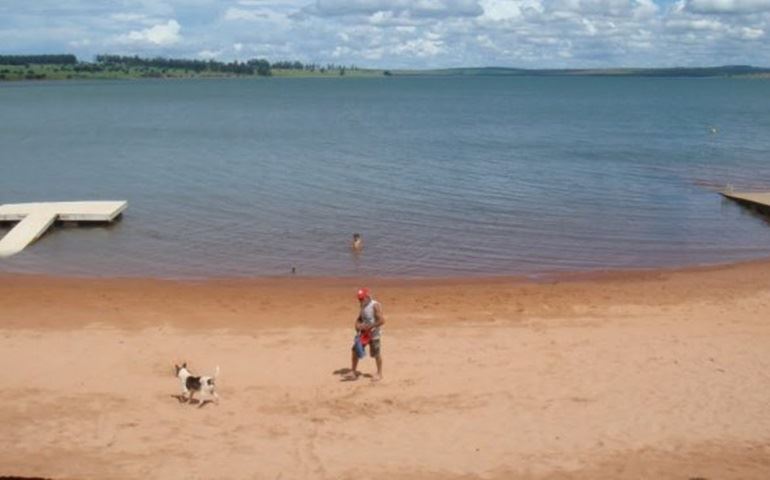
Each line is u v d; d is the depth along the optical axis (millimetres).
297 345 18453
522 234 32656
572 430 13727
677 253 29719
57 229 33000
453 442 13289
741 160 59000
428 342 18625
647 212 37562
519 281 25547
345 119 107688
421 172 51312
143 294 23469
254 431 13703
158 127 90312
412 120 106750
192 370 16688
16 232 30969
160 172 50844
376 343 15914
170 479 11938
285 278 25797
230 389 15633
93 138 75500
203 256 28766
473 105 154250
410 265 27625
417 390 15594
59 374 16344
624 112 130375
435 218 35750
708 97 199625
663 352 17812
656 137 80188
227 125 94312
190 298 23031
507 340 18781
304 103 157500
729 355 17578
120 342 18578
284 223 34531
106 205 35688
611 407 14711
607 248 30391
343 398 15203
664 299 23000
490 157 60750
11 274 25828
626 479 12016
